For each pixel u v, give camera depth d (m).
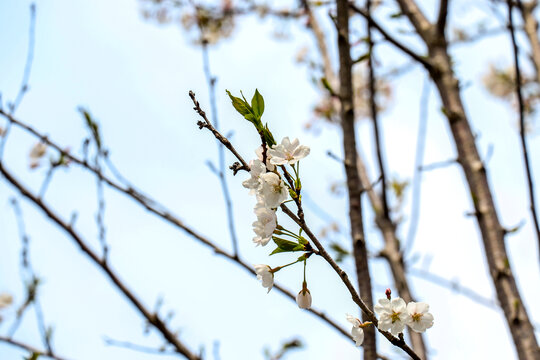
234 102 1.77
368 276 2.02
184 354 2.24
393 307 1.78
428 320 1.78
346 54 2.15
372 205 2.82
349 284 1.76
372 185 2.08
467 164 2.22
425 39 2.48
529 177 2.12
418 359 1.77
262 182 1.75
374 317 1.76
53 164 2.31
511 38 2.18
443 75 2.37
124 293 2.30
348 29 2.16
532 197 2.12
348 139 2.10
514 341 2.08
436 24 2.45
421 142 2.62
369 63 2.47
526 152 2.13
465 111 2.29
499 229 2.16
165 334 2.26
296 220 1.76
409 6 2.59
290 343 2.49
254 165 1.77
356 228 2.05
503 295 2.12
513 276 2.13
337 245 2.56
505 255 2.14
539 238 2.11
